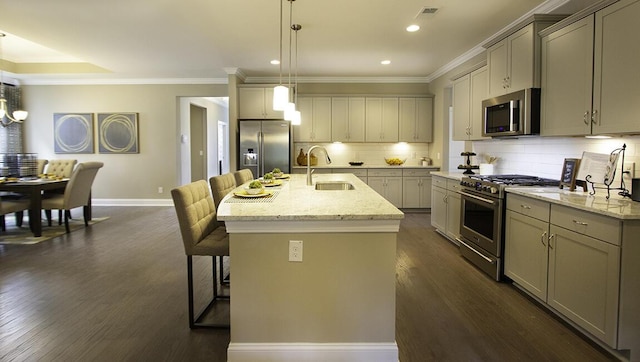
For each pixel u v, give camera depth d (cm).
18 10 371
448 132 638
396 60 567
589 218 221
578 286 232
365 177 658
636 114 221
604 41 244
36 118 740
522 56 332
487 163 465
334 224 201
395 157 709
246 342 207
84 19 395
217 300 295
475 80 435
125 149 737
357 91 703
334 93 700
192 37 454
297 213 200
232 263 203
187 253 243
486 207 346
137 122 734
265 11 371
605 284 211
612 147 278
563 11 335
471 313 268
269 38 459
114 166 745
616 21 234
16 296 299
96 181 747
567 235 241
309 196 268
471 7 359
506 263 321
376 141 681
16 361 208
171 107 730
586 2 309
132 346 226
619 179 268
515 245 306
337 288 205
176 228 544
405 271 357
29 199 508
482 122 402
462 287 317
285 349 205
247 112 651
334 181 381
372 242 204
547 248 262
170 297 299
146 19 395
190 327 248
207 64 601
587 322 225
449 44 482
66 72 674
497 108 368
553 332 241
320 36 450
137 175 744
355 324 206
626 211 205
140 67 626
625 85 228
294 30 428
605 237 210
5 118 709
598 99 250
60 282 330
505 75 361
